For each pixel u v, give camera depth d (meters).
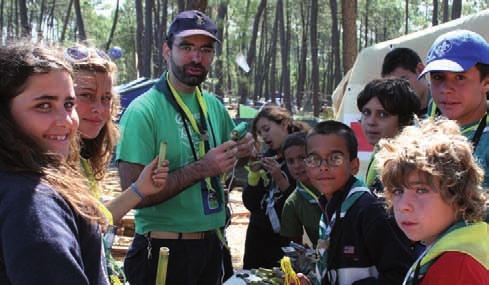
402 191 1.76
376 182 2.80
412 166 1.69
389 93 2.89
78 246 1.38
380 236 2.23
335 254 2.38
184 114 3.22
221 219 3.36
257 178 3.98
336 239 2.38
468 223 1.71
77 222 1.43
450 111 2.44
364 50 5.80
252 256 4.08
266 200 4.00
